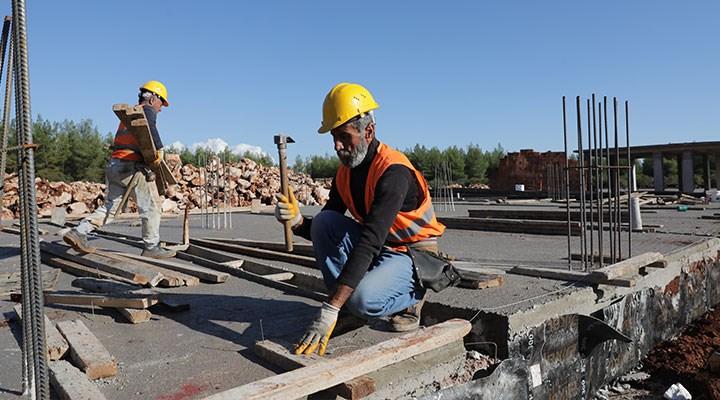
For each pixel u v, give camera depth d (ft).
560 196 61.72
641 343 15.24
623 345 14.30
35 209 7.17
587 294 13.41
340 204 10.87
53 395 8.21
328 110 9.53
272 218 42.83
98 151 136.87
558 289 13.24
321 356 9.10
